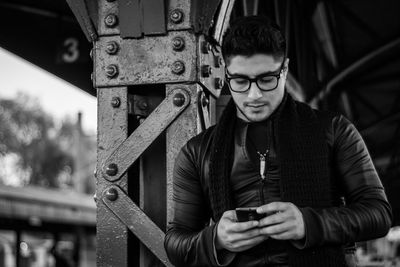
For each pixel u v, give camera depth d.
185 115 2.35
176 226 2.02
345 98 8.70
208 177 1.98
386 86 9.06
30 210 12.42
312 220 1.72
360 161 1.88
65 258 15.21
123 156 2.36
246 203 1.92
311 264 1.77
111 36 2.43
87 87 5.77
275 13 5.03
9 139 40.03
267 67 1.81
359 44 7.88
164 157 2.44
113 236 2.34
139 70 2.39
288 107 1.94
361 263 7.43
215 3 2.34
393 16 7.24
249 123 1.95
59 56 5.56
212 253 1.81
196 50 2.36
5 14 5.52
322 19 6.68
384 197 1.86
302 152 1.85
